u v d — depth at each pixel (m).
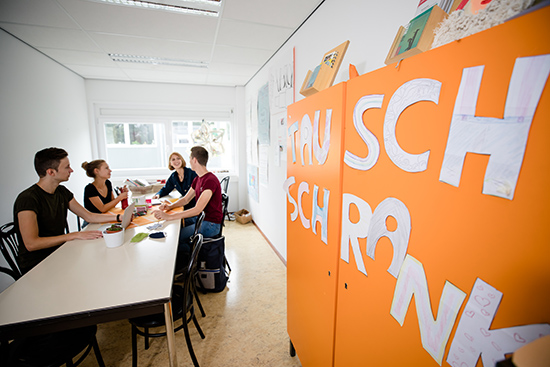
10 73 2.38
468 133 0.51
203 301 2.18
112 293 1.05
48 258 1.36
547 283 0.41
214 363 1.54
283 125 2.65
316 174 1.14
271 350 1.65
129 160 4.39
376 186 0.79
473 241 0.52
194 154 2.27
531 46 0.40
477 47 0.48
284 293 2.31
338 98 0.94
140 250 1.48
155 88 4.27
